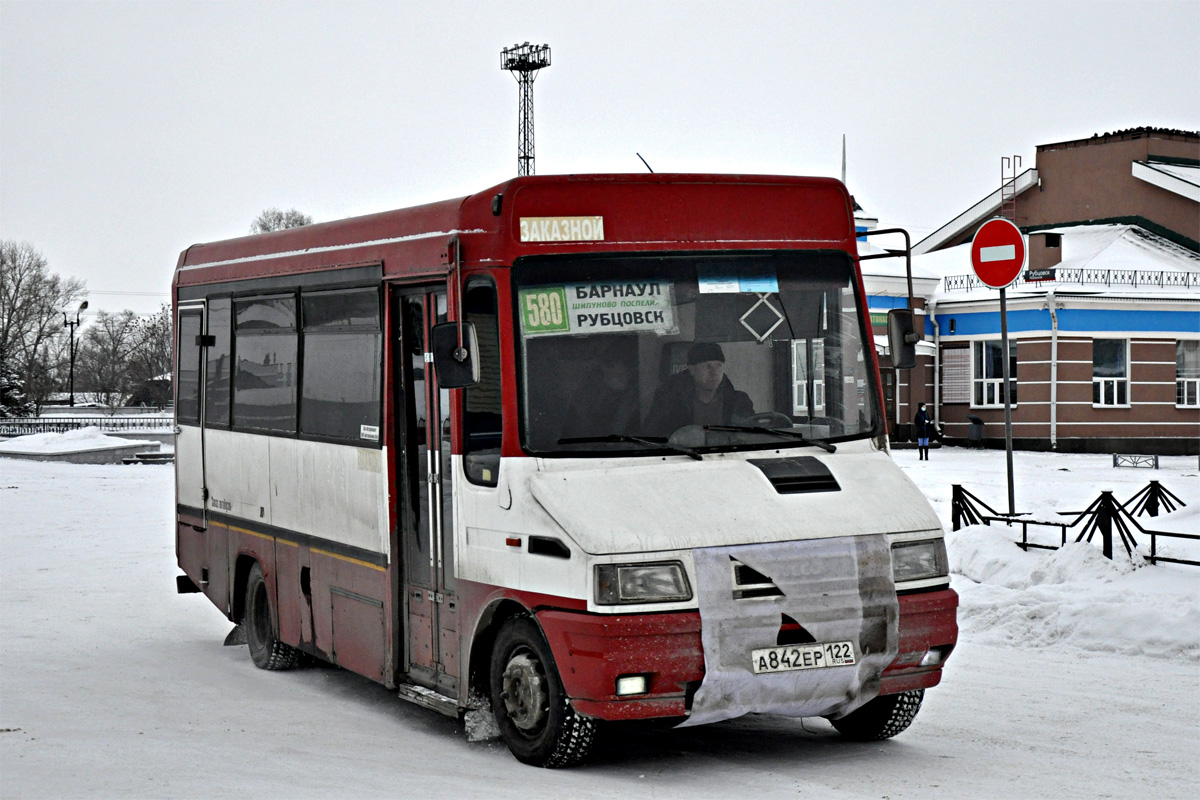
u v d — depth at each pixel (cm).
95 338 13650
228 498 1171
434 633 815
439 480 802
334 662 952
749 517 689
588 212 750
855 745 784
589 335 738
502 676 748
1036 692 927
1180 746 770
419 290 834
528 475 714
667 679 661
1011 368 4434
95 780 668
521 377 728
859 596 692
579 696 672
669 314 750
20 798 629
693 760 746
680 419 739
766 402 759
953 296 4572
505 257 738
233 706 925
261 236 1118
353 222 938
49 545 2041
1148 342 4366
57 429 6981
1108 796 657
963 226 5497
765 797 652
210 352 1227
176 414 1321
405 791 652
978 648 1106
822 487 721
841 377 780
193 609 1443
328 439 957
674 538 671
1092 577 1227
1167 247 4941
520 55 6019
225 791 646
